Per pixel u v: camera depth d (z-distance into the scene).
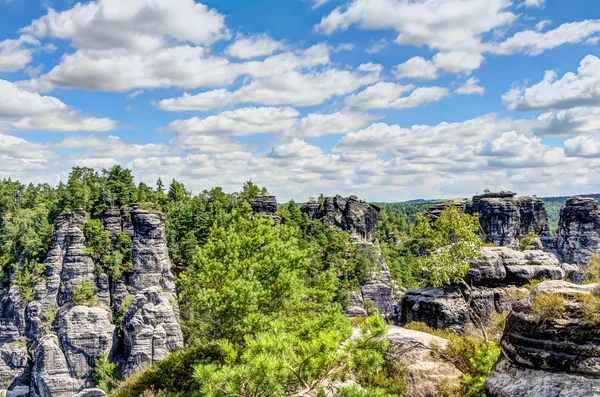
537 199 151.50
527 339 14.00
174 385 23.42
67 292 94.56
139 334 85.12
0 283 98.75
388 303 109.12
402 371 22.28
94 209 104.62
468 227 31.41
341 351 15.41
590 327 12.97
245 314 22.67
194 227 112.56
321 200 151.00
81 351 86.94
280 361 13.98
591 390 12.28
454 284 37.34
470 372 21.58
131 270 98.06
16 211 121.94
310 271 92.50
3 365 90.75
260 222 30.09
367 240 146.38
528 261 38.06
